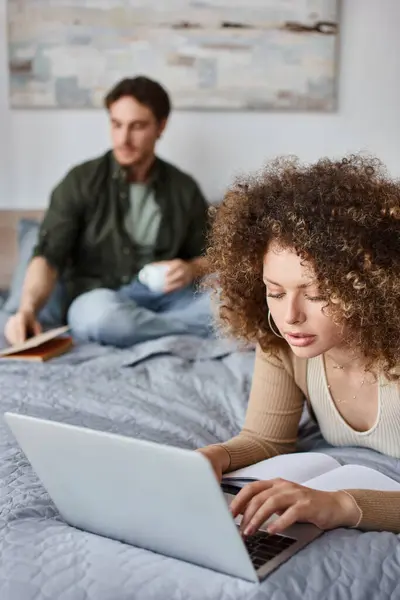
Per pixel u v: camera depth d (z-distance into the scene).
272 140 3.06
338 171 1.11
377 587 0.92
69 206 2.61
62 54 2.98
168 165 2.77
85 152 3.06
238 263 1.15
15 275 2.73
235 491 1.16
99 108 3.02
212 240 1.24
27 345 2.06
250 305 1.24
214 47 2.98
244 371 1.91
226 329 1.32
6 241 2.99
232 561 0.89
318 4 2.96
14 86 3.00
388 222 1.07
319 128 3.06
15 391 1.76
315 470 1.19
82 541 1.00
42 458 1.01
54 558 0.96
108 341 2.28
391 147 3.09
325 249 1.02
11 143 3.05
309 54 3.00
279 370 1.31
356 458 1.28
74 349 2.20
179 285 2.42
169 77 3.00
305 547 0.97
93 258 2.68
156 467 0.87
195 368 1.98
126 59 2.99
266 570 0.91
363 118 3.07
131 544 1.00
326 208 1.04
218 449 1.22
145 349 2.09
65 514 1.06
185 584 0.89
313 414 1.38
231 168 3.08
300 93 3.02
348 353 1.19
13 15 2.95
